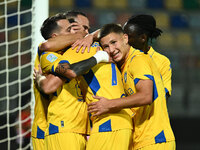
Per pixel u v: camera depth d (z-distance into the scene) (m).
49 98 10.55
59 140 9.47
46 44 9.70
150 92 9.04
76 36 10.03
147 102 8.97
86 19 10.77
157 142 9.30
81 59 9.55
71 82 9.65
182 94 36.91
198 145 31.08
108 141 9.12
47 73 9.76
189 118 35.56
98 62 9.38
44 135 10.23
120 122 9.23
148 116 9.48
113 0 40.00
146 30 10.80
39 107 10.62
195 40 40.28
